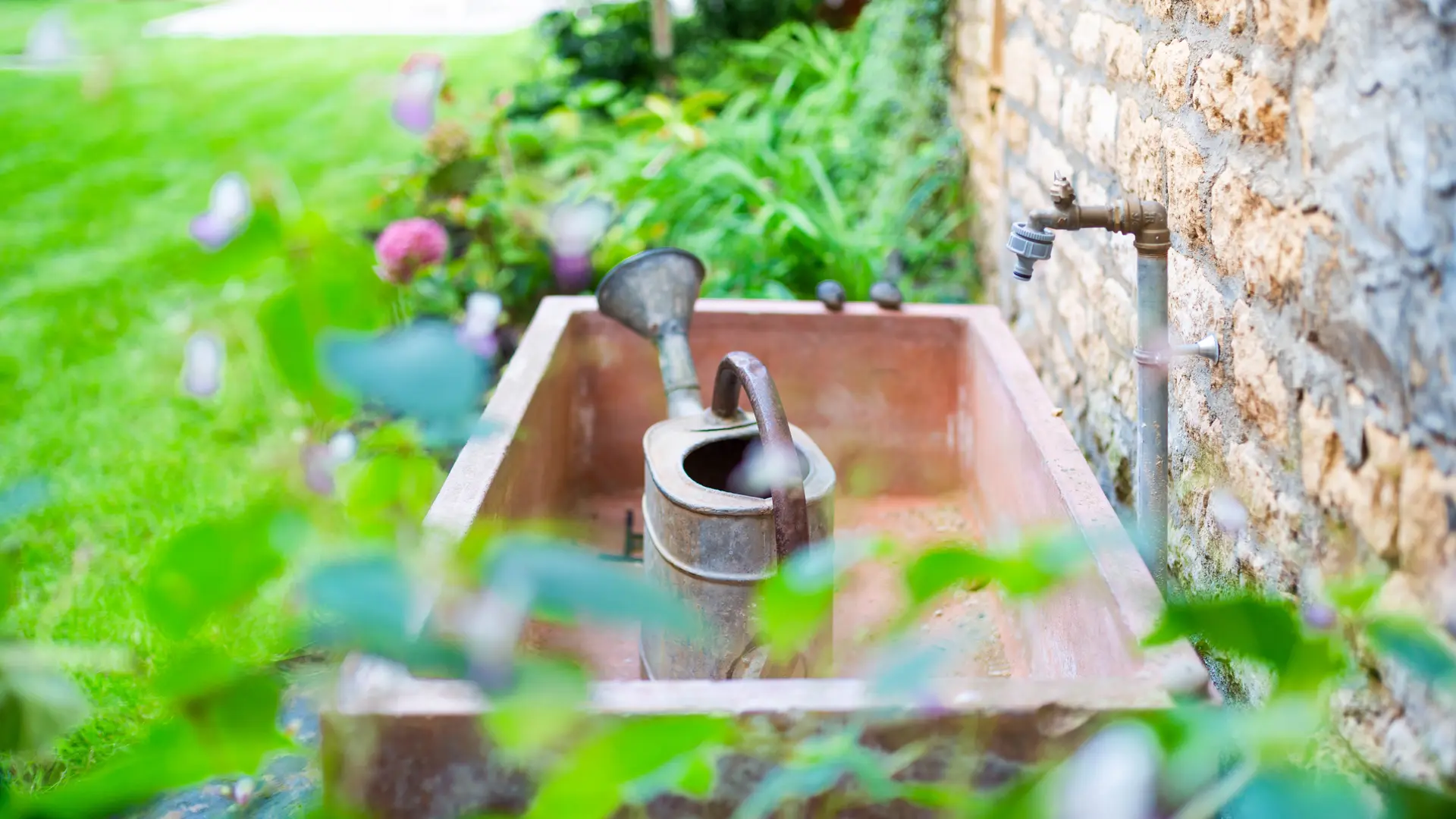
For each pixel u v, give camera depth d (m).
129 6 4.66
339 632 0.74
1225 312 1.62
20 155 6.61
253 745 0.83
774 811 1.12
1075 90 2.42
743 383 1.56
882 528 2.42
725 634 1.63
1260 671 1.43
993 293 3.34
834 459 2.58
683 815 1.12
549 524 2.25
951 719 1.11
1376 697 1.18
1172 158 1.82
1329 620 1.16
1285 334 1.42
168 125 7.07
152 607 0.71
